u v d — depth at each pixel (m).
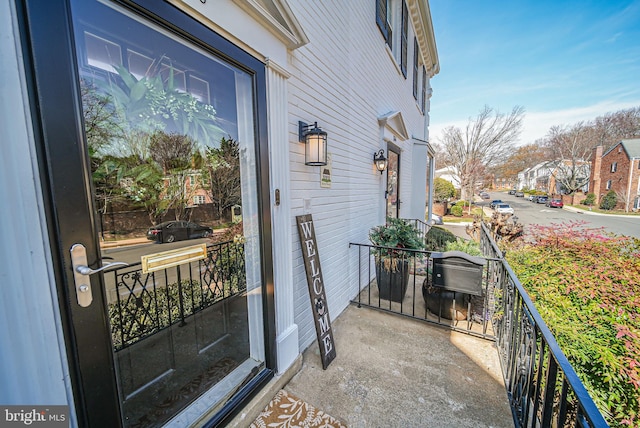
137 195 1.10
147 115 1.11
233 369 1.59
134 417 1.16
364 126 3.41
